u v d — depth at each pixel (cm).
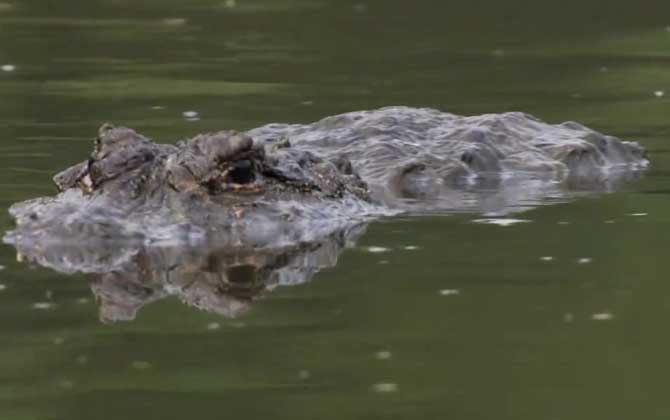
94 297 2634
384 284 2720
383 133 3925
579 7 7775
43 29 7056
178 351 2355
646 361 2272
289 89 5534
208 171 3033
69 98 5278
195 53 6438
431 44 6762
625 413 2055
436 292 2661
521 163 3894
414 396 2136
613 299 2603
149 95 5353
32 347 2370
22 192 3559
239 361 2300
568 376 2217
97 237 2909
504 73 5994
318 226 3086
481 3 7919
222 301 2616
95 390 2172
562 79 5841
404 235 3116
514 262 2884
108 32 6994
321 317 2522
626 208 3438
